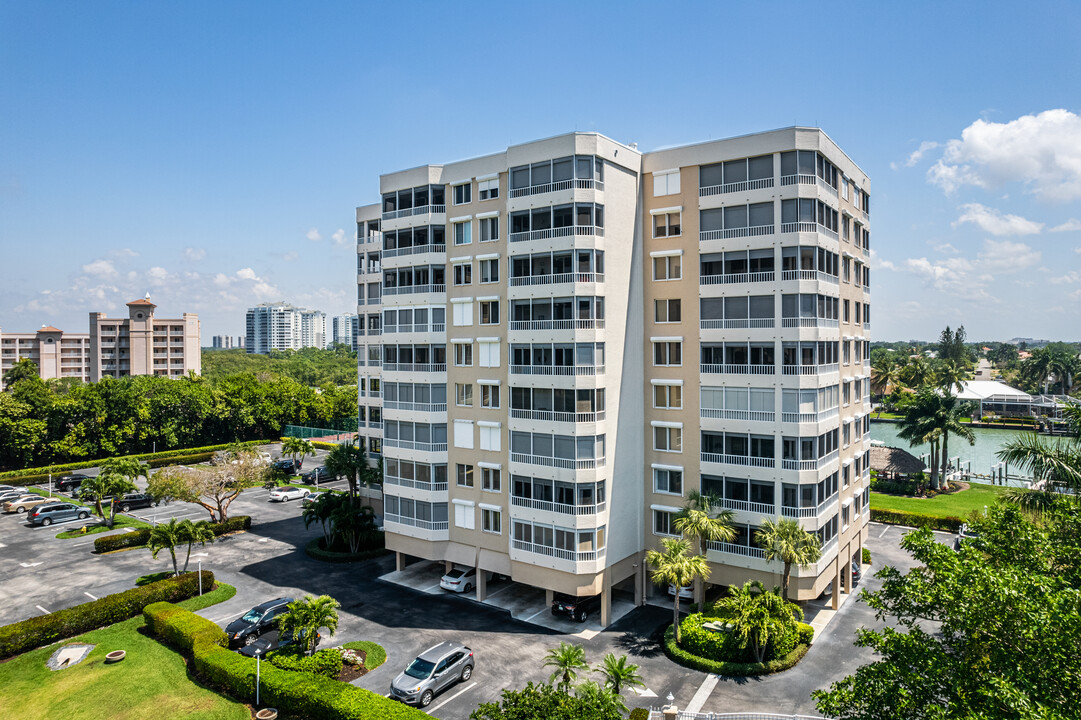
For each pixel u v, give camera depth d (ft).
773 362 123.54
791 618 116.67
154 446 312.09
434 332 147.02
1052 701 55.72
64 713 98.27
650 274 139.13
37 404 281.54
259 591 147.33
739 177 127.85
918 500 233.55
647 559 128.77
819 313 124.77
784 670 111.34
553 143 128.98
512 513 135.44
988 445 382.83
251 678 101.45
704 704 100.32
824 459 126.72
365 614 135.03
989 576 62.18
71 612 124.26
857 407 152.25
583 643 121.90
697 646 115.14
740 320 127.13
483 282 142.00
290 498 237.86
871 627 128.57
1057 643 57.41
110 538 176.14
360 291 202.18
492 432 140.46
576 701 77.61
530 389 133.08
